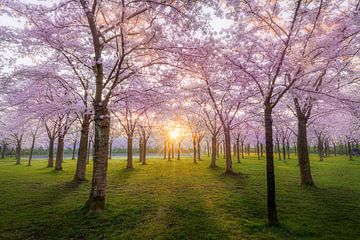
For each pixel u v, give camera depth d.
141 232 7.00
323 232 6.89
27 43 10.20
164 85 11.99
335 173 20.97
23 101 13.86
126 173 21.53
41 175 19.80
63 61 13.85
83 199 11.05
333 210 9.13
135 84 13.59
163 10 8.16
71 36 11.63
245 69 8.81
